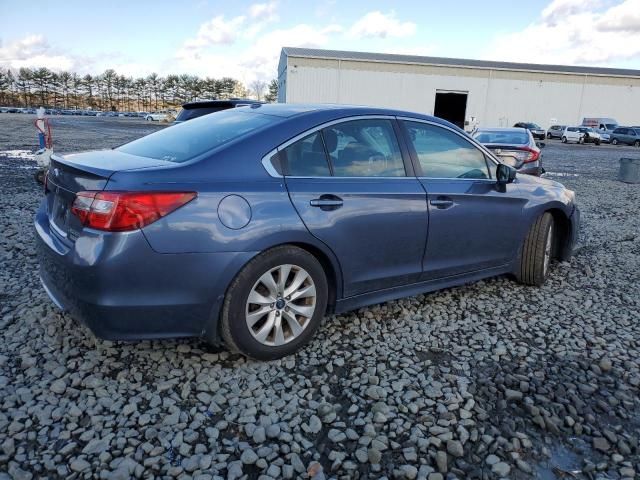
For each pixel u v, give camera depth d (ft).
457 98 161.99
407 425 8.42
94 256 8.41
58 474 7.13
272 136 10.16
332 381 9.69
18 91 330.34
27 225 19.99
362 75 149.48
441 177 12.51
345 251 10.66
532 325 12.50
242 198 9.31
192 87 359.25
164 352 10.35
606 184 42.88
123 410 8.52
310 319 10.51
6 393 8.82
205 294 9.08
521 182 14.60
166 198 8.68
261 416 8.52
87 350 10.30
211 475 7.22
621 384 9.95
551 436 8.36
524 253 14.74
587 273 16.65
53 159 10.61
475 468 7.57
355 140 11.24
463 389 9.47
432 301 13.78
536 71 156.56
